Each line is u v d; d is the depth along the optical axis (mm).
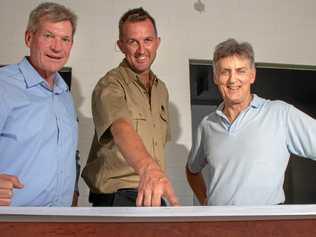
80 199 2121
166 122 1660
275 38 2588
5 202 846
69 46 1386
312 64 2611
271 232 557
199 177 1825
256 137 1425
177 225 543
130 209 561
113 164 1403
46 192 1261
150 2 2443
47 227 522
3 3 2299
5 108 1225
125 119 1226
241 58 1459
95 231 529
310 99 3055
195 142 1703
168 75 2385
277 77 2814
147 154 1019
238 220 553
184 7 2484
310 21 2662
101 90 1340
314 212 559
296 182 2875
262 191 1378
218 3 2541
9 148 1223
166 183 883
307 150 1406
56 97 1388
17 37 2277
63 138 1343
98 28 2354
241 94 1477
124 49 1535
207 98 2824
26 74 1328
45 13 1337
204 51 2461
